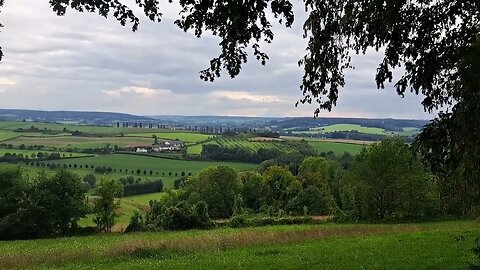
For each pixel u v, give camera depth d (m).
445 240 26.53
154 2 8.09
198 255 26.39
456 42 8.10
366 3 7.61
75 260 26.62
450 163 8.12
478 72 7.04
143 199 93.12
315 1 8.20
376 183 56.72
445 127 7.92
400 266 18.75
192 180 82.12
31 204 57.94
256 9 7.14
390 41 8.29
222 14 7.11
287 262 21.75
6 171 59.62
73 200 59.81
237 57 7.98
